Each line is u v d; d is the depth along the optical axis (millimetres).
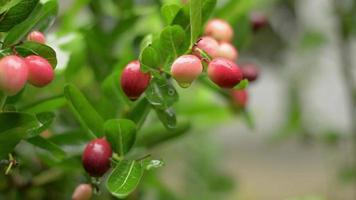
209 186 1140
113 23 657
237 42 605
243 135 1835
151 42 445
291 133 1229
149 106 493
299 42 1257
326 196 1319
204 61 438
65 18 663
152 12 679
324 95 1689
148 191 736
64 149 516
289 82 1245
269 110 1812
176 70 420
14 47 417
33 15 458
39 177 627
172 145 1111
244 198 1460
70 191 651
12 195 609
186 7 455
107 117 508
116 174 431
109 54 628
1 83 389
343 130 1263
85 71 675
